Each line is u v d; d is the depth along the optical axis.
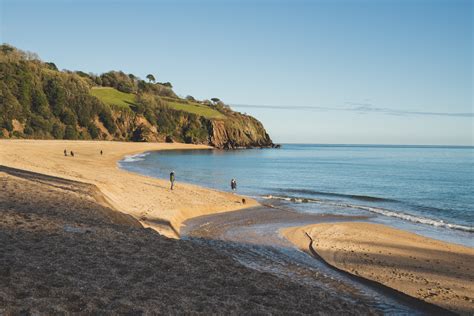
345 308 9.92
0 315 6.50
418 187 46.34
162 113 149.50
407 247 18.20
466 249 18.19
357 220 25.59
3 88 92.12
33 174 26.50
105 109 124.81
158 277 9.76
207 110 175.62
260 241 18.70
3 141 73.81
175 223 21.50
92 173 38.31
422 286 12.91
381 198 36.75
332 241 18.98
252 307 8.59
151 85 187.88
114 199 23.80
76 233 12.62
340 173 65.31
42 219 13.70
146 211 22.42
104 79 165.38
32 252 10.34
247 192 38.88
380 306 11.44
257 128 196.38
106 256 10.79
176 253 12.15
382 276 13.84
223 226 22.00
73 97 112.62
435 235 22.03
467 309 11.15
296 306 9.23
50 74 111.25
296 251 17.17
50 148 74.62
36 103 100.19
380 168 77.44
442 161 105.00
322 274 14.11
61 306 7.29
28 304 7.13
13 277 8.47
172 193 30.75
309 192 40.56
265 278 11.10
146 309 7.57
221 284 9.95
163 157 90.62
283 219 24.84
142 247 12.21
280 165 81.19
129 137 134.00
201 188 36.41
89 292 8.17
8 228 12.12
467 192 41.75
